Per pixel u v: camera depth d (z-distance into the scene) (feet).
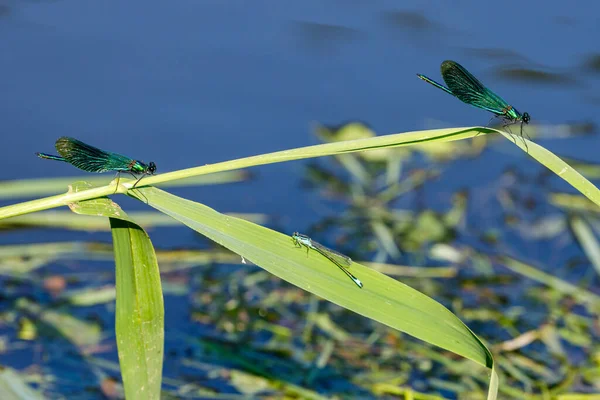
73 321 35.27
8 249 39.88
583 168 50.21
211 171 18.08
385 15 65.00
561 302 38.70
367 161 51.37
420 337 16.47
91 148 21.95
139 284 16.35
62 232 41.91
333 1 66.95
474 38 61.62
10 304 36.06
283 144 49.78
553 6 66.59
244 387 31.32
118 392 30.55
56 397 29.81
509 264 41.98
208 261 40.68
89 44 58.90
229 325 35.73
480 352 16.39
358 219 45.52
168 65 57.21
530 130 53.62
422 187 50.01
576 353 34.94
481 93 25.36
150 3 65.51
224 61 58.18
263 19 64.23
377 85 56.80
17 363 32.09
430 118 53.72
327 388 31.58
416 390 31.83
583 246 42.80
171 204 17.93
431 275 40.81
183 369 32.35
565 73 57.88
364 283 17.03
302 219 45.06
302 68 58.18
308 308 37.55
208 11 65.10
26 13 62.44
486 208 47.57
